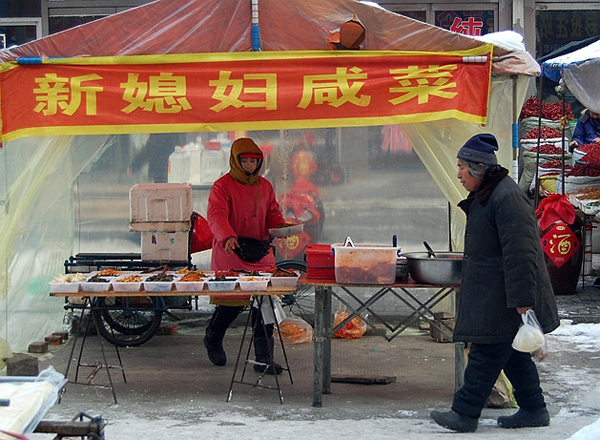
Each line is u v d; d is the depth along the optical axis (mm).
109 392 6070
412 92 5602
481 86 5613
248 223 6621
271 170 8656
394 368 6836
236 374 6625
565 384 6324
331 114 5613
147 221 7301
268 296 6211
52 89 5625
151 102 5609
